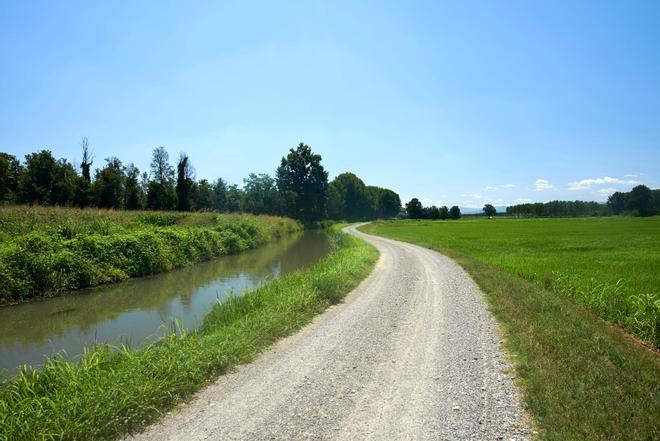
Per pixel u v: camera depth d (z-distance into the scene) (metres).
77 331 10.97
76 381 5.66
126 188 54.62
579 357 6.48
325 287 12.45
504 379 6.04
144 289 16.83
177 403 5.46
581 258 22.52
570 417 4.62
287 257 28.89
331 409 5.19
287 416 5.02
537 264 19.58
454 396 5.50
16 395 5.51
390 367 6.66
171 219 32.94
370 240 41.12
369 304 11.66
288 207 82.94
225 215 41.47
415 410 5.11
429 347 7.64
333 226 76.94
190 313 12.63
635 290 12.30
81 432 4.53
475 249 29.45
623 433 4.26
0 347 9.71
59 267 16.23
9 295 14.23
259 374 6.46
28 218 21.89
